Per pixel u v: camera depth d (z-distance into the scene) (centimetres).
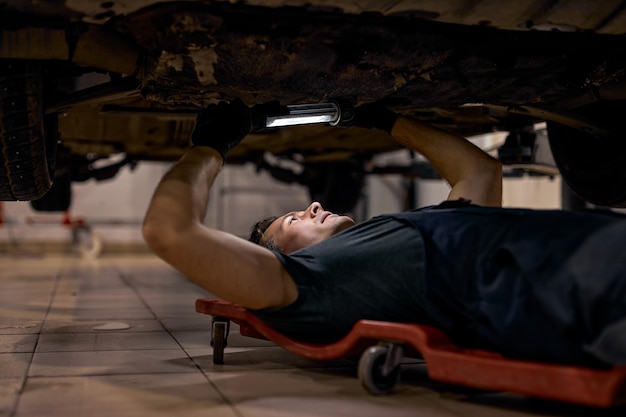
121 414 149
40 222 871
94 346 235
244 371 196
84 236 933
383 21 176
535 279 147
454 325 165
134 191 965
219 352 206
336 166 490
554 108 252
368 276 174
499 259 159
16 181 233
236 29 169
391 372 168
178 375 190
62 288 464
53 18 175
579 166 293
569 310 142
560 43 197
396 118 226
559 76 215
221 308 204
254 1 160
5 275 587
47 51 183
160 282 523
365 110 227
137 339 250
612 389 131
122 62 193
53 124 236
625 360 134
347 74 192
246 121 200
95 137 362
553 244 150
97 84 240
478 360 148
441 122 337
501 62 201
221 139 194
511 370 143
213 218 973
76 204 948
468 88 216
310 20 171
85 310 339
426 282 165
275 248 213
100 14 169
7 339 248
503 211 167
